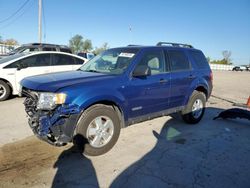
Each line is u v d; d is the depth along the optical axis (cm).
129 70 444
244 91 1367
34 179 333
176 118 647
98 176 345
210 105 877
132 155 413
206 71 627
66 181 331
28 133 502
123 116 435
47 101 360
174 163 389
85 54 2183
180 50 571
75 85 377
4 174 342
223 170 372
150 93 474
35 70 844
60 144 373
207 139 502
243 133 550
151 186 323
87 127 385
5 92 799
